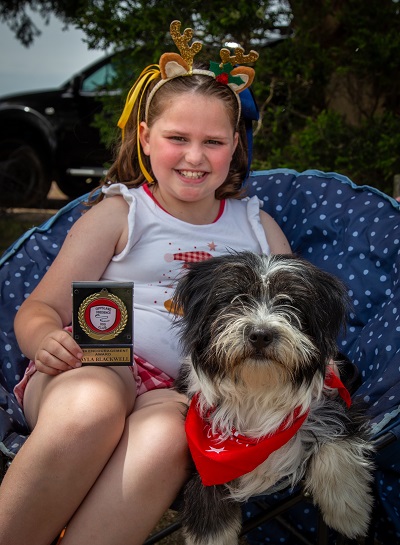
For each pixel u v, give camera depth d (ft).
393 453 7.52
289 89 19.12
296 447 7.35
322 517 7.41
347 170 18.16
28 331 8.09
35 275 10.21
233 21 18.01
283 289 7.19
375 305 9.61
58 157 30.66
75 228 8.86
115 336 7.48
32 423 8.05
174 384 8.35
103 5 18.66
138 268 8.85
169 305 8.74
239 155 9.70
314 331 7.22
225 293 7.25
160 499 6.95
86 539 6.73
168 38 18.29
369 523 7.57
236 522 7.45
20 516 6.60
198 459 7.01
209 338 7.27
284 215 10.95
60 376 7.43
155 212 9.05
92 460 6.77
